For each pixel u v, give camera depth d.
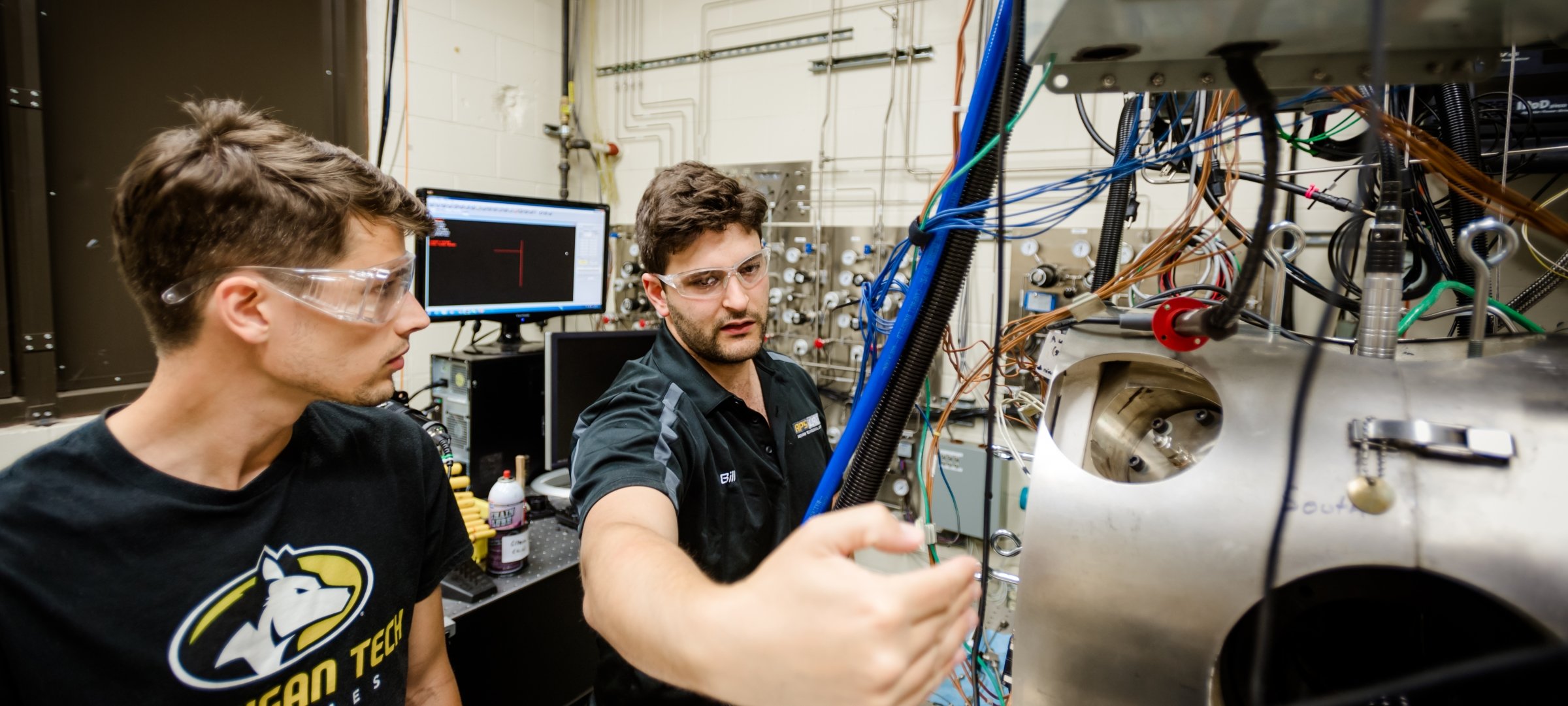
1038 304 1.98
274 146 0.63
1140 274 0.76
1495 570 0.39
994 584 1.40
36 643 0.60
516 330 2.00
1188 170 1.04
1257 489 0.44
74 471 0.63
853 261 2.30
